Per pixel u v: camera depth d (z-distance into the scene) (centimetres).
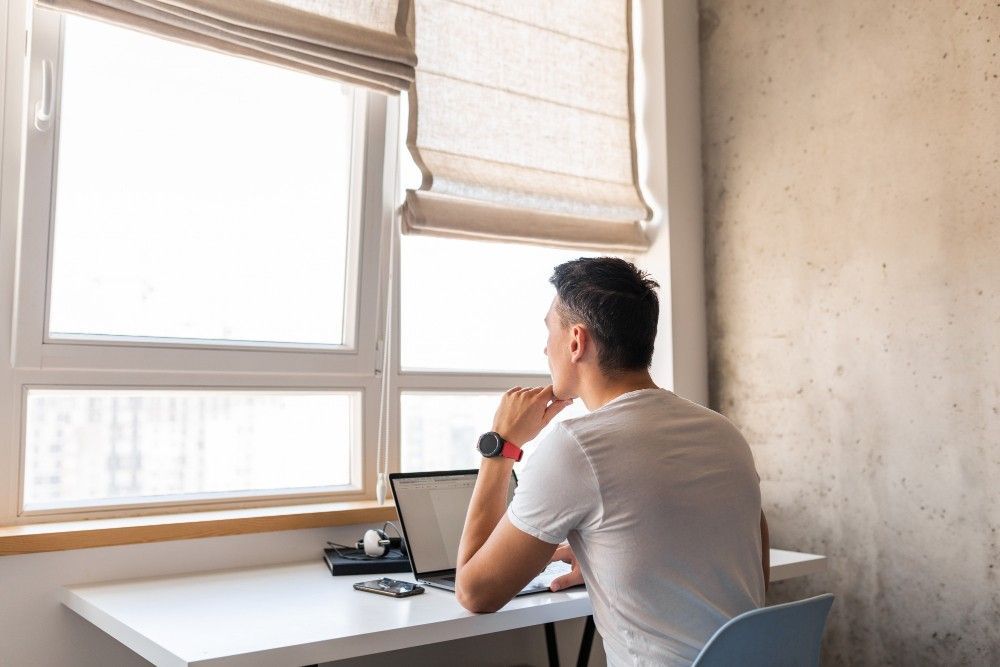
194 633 142
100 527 192
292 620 151
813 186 273
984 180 232
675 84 303
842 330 264
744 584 134
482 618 154
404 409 267
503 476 159
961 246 236
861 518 256
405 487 195
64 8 186
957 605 233
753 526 139
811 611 130
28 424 204
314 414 247
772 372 282
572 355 151
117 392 210
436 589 179
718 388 299
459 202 257
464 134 257
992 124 231
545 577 183
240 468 235
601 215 283
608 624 135
